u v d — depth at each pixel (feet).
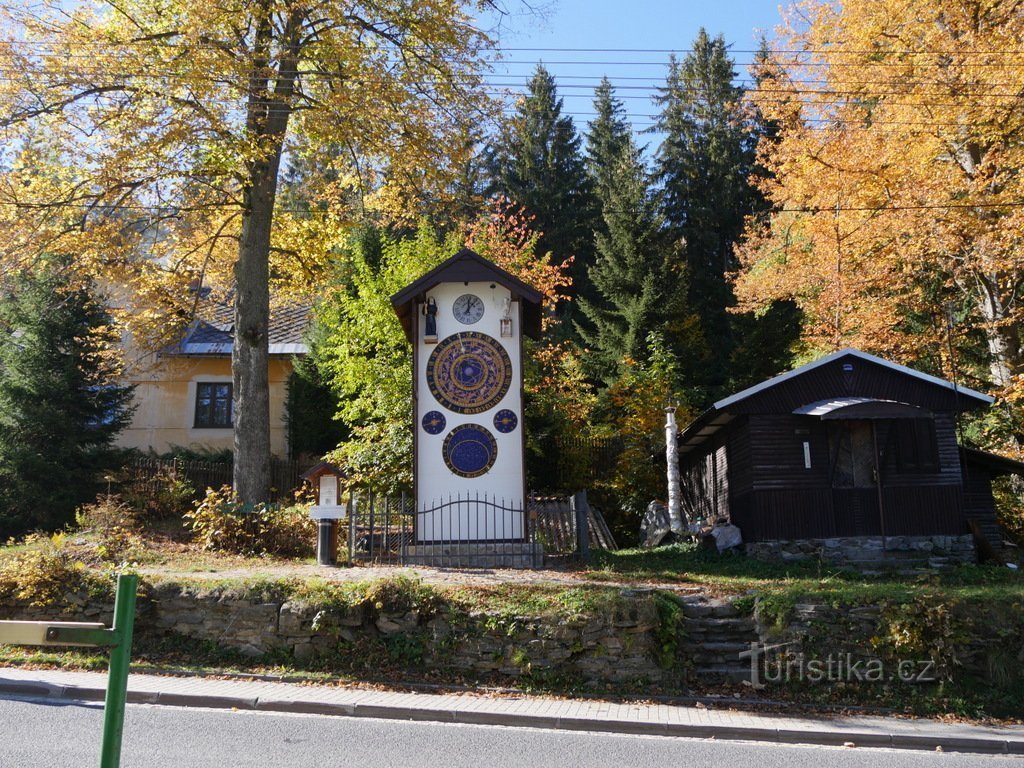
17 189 61.72
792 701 36.37
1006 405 81.00
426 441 54.80
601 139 162.20
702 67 159.02
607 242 117.80
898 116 79.51
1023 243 72.33
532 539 57.36
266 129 64.49
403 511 54.19
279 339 101.86
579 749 28.73
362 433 70.59
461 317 56.29
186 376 98.27
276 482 81.56
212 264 78.84
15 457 64.80
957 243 76.28
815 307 90.94
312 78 65.98
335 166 71.31
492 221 97.19
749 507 64.18
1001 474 68.54
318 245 76.54
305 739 28.50
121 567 42.96
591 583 42.27
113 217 65.00
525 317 59.67
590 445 84.84
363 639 38.65
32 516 65.57
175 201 65.51
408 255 79.10
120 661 12.71
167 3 63.36
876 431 63.62
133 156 58.49
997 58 70.18
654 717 32.60
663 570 54.29
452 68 65.72
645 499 83.35
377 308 75.87
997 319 79.92
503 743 29.04
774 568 57.88
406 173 66.85
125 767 24.82
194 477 70.95
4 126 58.03
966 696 36.73
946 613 37.93
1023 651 37.45
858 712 35.40
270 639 38.91
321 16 64.49
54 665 37.32
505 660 37.52
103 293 77.92
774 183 95.61
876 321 84.89
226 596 39.83
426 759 26.84
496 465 54.39
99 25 62.54
